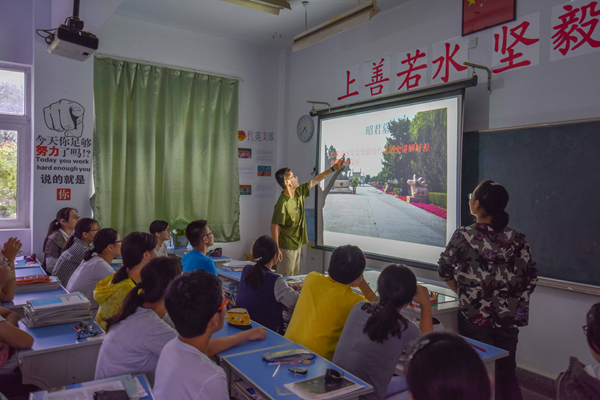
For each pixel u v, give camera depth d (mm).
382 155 4098
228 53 5254
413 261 3785
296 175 5434
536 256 2969
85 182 4242
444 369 668
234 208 5270
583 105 2746
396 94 3863
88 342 1934
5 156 4289
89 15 3721
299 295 2277
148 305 1632
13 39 4207
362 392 1413
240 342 1849
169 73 4754
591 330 1033
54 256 3688
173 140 4789
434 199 3598
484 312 2102
